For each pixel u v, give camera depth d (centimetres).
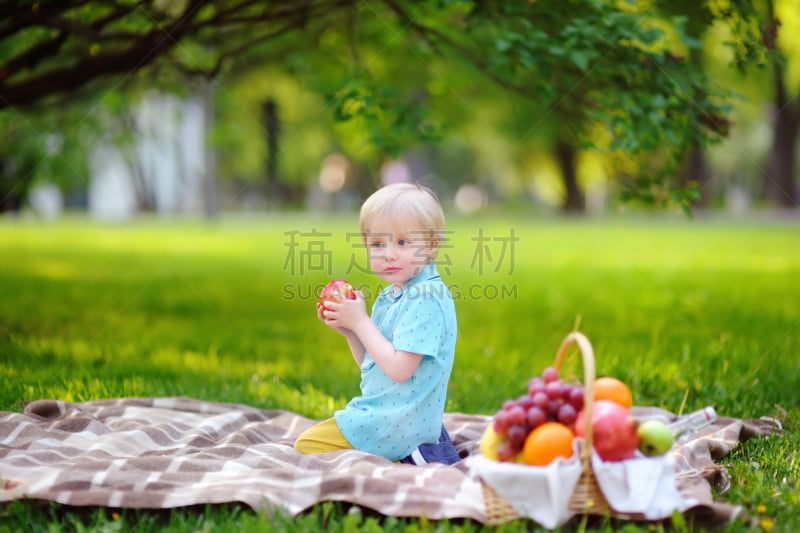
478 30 579
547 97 529
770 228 1706
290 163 2703
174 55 748
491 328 695
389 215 324
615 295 834
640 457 263
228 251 1300
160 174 2581
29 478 288
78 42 634
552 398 269
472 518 261
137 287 900
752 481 312
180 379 501
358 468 293
